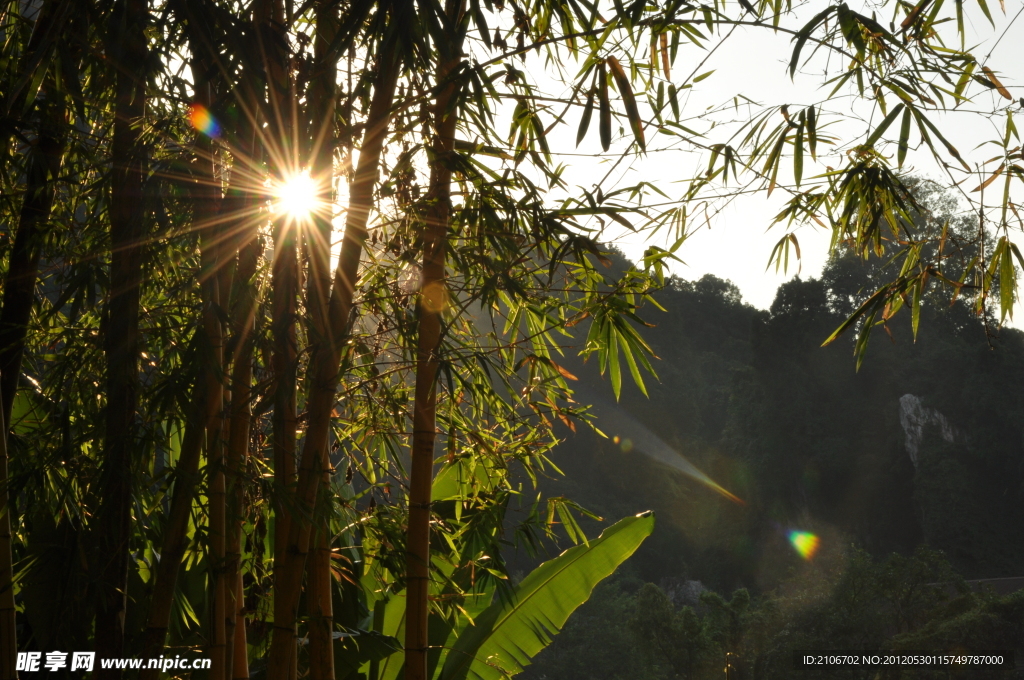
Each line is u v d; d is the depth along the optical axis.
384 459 2.76
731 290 56.88
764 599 15.41
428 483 2.37
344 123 2.42
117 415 2.07
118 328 2.09
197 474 2.08
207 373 2.09
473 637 3.58
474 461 2.79
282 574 2.17
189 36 2.10
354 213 2.21
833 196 2.50
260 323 2.39
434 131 2.38
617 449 36.22
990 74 2.04
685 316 52.09
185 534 2.11
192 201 2.18
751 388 39.84
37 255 2.24
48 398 2.57
